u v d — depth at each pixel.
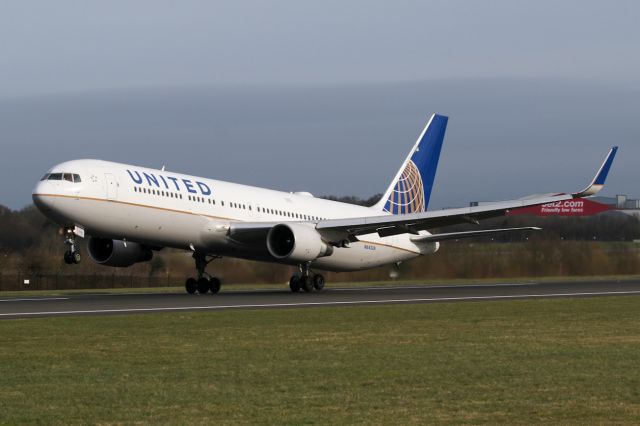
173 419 44.78
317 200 171.38
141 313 99.38
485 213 147.50
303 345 70.19
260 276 194.50
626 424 43.72
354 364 60.53
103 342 71.81
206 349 67.81
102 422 44.25
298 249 138.38
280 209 159.25
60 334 77.06
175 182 141.38
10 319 91.06
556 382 54.16
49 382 54.00
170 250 181.38
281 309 104.75
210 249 147.25
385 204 180.50
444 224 152.88
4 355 64.56
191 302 118.19
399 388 52.28
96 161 134.62
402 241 175.38
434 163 188.75
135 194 133.88
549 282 197.50
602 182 138.88
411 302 119.56
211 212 144.50
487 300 123.69
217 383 53.72
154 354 65.12
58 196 126.69
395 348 68.44
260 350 67.25
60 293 156.50
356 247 164.12
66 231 132.38
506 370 58.19
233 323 86.94
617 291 150.12
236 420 44.53
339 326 84.38
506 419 44.75
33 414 45.84
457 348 68.50
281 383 53.75
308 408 47.12
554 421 44.34
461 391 51.41
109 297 133.62
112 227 133.25
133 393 50.81
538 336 76.69
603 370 58.34
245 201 152.12
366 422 44.09
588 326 85.19
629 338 75.50
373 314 97.44
